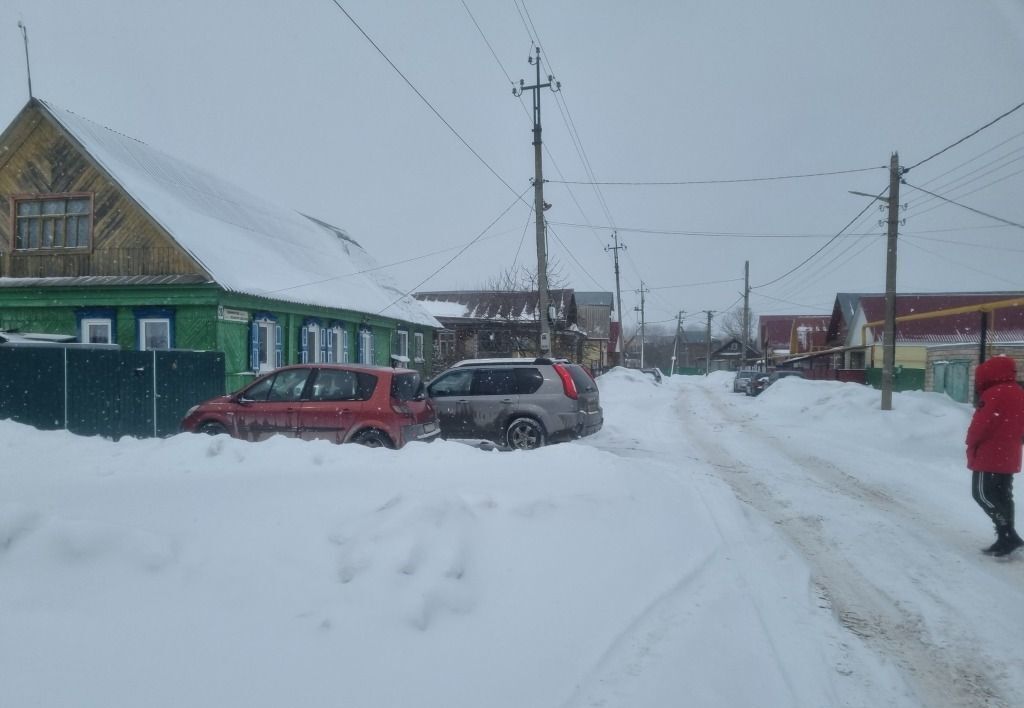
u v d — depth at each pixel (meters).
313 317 22.73
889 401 18.59
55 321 18.52
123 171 19.50
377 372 10.07
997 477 6.67
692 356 119.69
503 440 12.23
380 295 29.03
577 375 12.81
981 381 6.94
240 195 26.70
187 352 13.44
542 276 21.56
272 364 20.30
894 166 18.95
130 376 12.65
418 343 33.56
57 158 19.12
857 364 40.62
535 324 30.48
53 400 11.99
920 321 36.38
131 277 18.48
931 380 28.78
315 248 28.00
